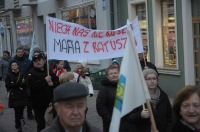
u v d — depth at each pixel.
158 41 13.80
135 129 4.98
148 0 14.03
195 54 12.46
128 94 3.96
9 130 9.75
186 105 3.40
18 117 9.40
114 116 3.94
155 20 13.70
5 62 15.14
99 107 5.88
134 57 4.00
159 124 4.99
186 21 12.32
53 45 7.26
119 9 16.06
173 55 13.27
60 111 2.85
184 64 12.52
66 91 2.79
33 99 7.92
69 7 20.48
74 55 7.26
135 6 15.20
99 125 9.77
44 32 24.38
